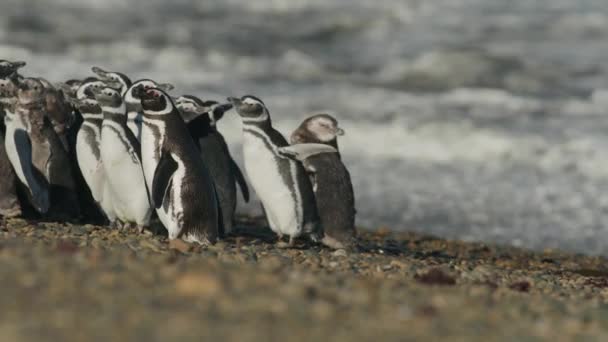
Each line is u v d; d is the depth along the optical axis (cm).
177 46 6662
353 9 7819
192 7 7738
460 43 7056
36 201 2327
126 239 2014
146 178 2155
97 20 7150
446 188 3966
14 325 1150
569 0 8094
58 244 1738
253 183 2320
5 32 6581
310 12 7756
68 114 2462
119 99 2194
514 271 2219
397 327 1270
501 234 3306
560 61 6638
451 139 4725
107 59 6106
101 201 2311
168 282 1384
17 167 2320
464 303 1464
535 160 4528
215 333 1165
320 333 1207
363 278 1698
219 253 1945
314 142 2423
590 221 3525
